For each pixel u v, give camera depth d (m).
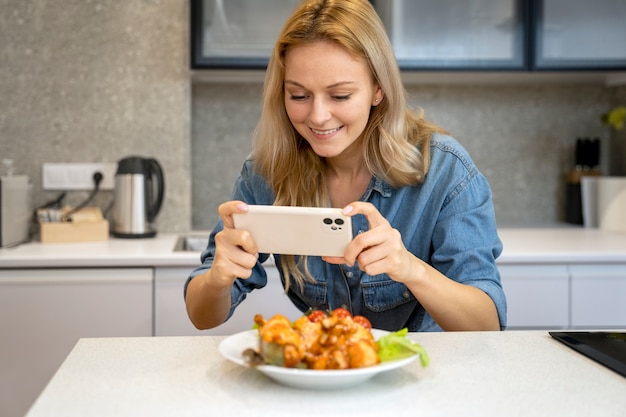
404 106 1.36
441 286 1.19
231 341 0.99
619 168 2.87
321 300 1.48
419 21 2.48
